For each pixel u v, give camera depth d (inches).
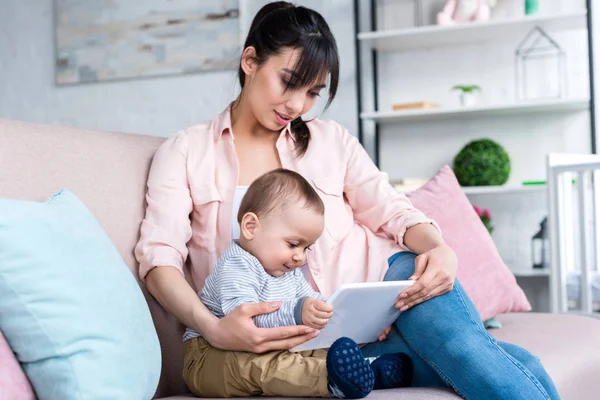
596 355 61.0
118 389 37.7
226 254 50.1
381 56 144.6
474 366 44.7
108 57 155.8
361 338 49.6
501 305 67.9
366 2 144.6
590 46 124.5
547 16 124.0
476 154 130.4
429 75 142.1
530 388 43.9
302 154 59.7
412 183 126.6
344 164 61.3
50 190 47.3
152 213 53.9
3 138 45.9
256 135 59.2
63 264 37.8
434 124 141.3
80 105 157.9
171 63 152.0
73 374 36.1
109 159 54.1
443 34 133.0
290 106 54.5
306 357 44.8
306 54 53.4
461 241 69.1
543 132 135.6
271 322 45.4
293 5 56.3
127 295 41.5
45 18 159.6
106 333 38.0
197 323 46.8
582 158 110.3
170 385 52.7
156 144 61.2
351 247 58.3
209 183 55.5
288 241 49.1
